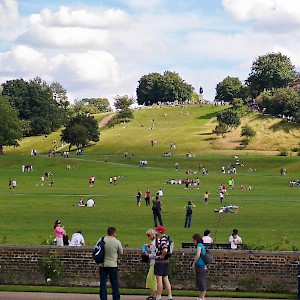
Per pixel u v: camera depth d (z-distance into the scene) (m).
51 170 164.75
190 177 151.25
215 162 181.75
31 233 57.03
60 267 31.64
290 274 30.58
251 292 30.42
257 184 138.38
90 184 131.88
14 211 80.44
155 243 28.66
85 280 31.52
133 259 31.53
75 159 181.75
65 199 100.31
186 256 31.14
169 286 28.17
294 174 161.25
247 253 30.84
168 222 69.44
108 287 31.38
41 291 30.20
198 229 62.41
